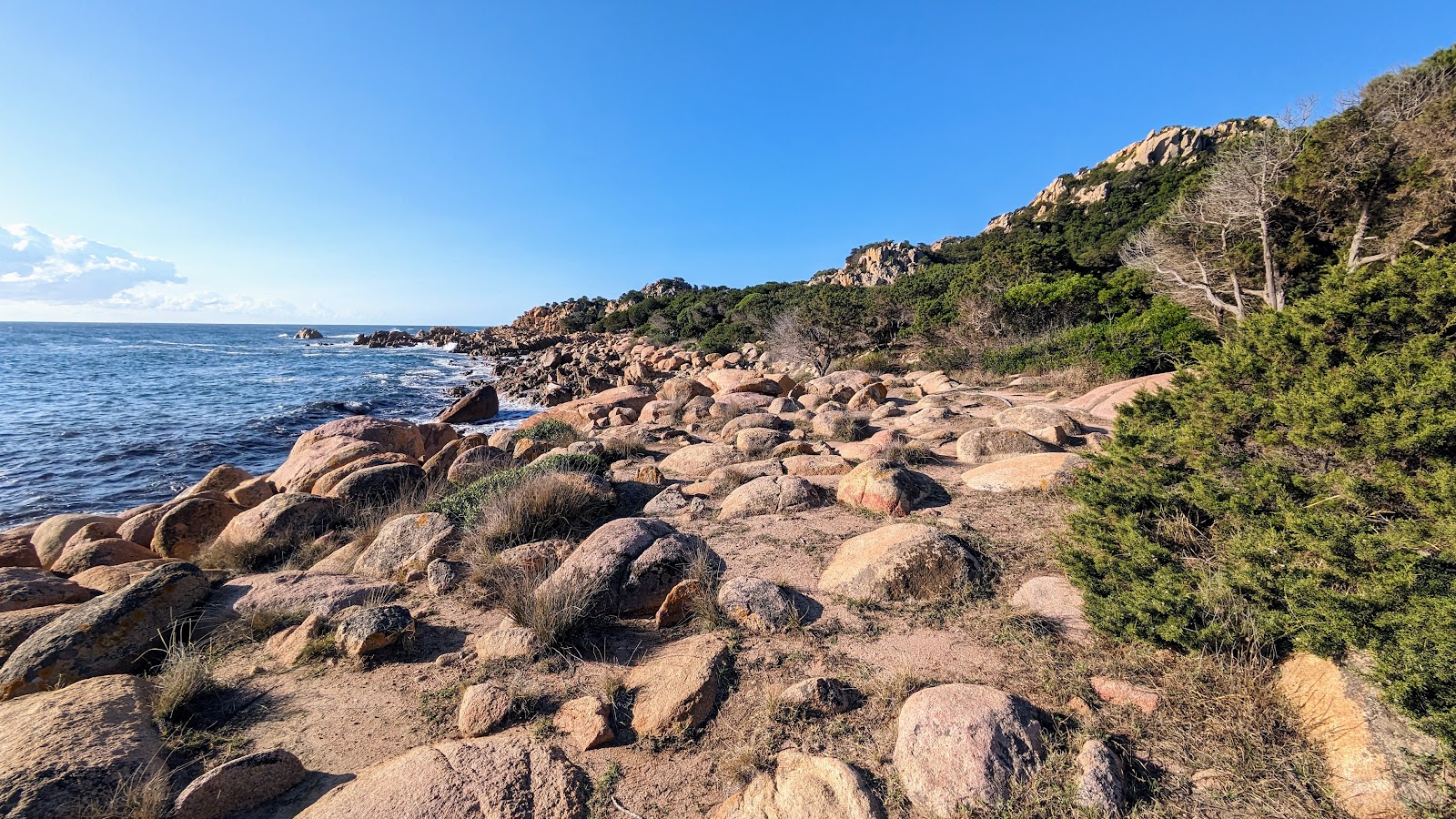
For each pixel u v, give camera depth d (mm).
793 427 12617
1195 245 19688
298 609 5133
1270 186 16969
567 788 2873
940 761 2672
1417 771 2268
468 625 4867
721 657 3844
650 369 34094
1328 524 3256
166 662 4289
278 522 7500
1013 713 2848
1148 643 3428
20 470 15453
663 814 2756
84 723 3338
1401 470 3555
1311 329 4559
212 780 2891
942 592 4418
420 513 6809
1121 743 2775
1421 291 4160
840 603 4473
